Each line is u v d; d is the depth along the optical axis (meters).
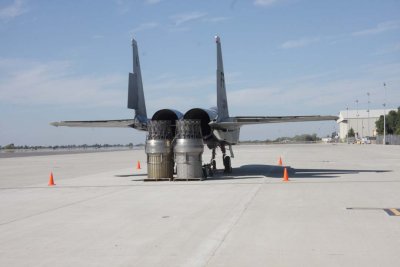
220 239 7.61
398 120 114.19
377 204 11.06
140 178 20.70
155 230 8.45
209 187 15.76
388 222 8.78
